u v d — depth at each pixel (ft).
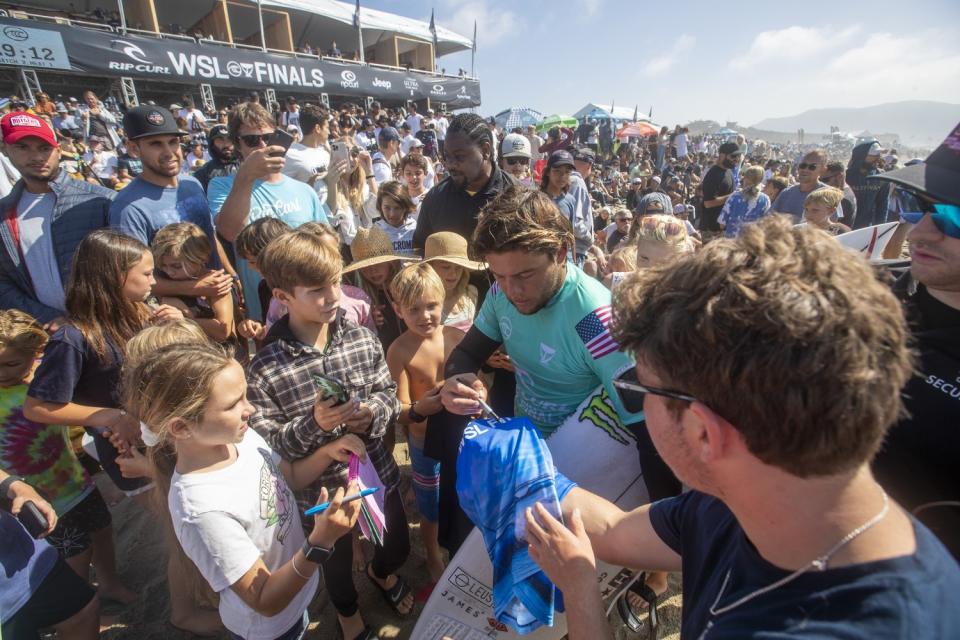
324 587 7.74
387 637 6.94
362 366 6.32
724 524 2.74
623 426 5.02
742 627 2.09
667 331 2.04
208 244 8.34
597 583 3.13
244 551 4.31
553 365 5.17
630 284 2.44
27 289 8.69
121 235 6.41
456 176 9.23
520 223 4.30
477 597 5.20
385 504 6.56
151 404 4.13
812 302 1.76
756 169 17.95
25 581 4.86
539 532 3.36
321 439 5.67
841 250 1.99
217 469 4.48
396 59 69.51
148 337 5.10
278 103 51.19
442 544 6.48
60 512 6.61
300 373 5.86
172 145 9.17
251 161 8.95
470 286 10.06
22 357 6.16
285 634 4.99
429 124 49.78
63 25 37.93
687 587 2.91
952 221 3.22
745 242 2.06
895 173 3.53
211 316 8.87
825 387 1.69
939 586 1.84
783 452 1.86
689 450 2.24
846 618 1.85
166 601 7.54
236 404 4.33
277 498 5.02
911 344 3.68
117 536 8.86
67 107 36.81
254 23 60.34
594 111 87.76
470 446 4.53
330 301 5.70
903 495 3.83
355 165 13.85
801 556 2.05
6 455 6.18
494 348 6.29
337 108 59.77
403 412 6.91
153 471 5.07
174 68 43.91
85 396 6.28
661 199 12.66
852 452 1.82
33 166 8.33
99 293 6.17
